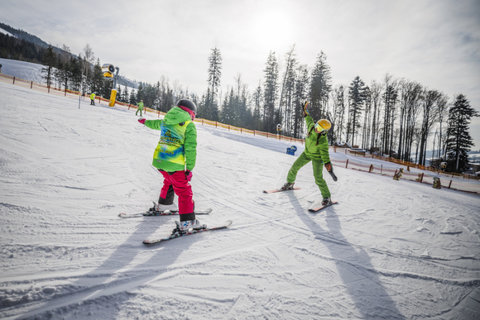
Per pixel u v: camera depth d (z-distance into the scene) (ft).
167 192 9.64
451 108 118.32
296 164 15.12
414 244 9.22
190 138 7.84
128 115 57.57
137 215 9.27
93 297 4.80
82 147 18.63
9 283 4.84
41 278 5.13
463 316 5.44
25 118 24.29
